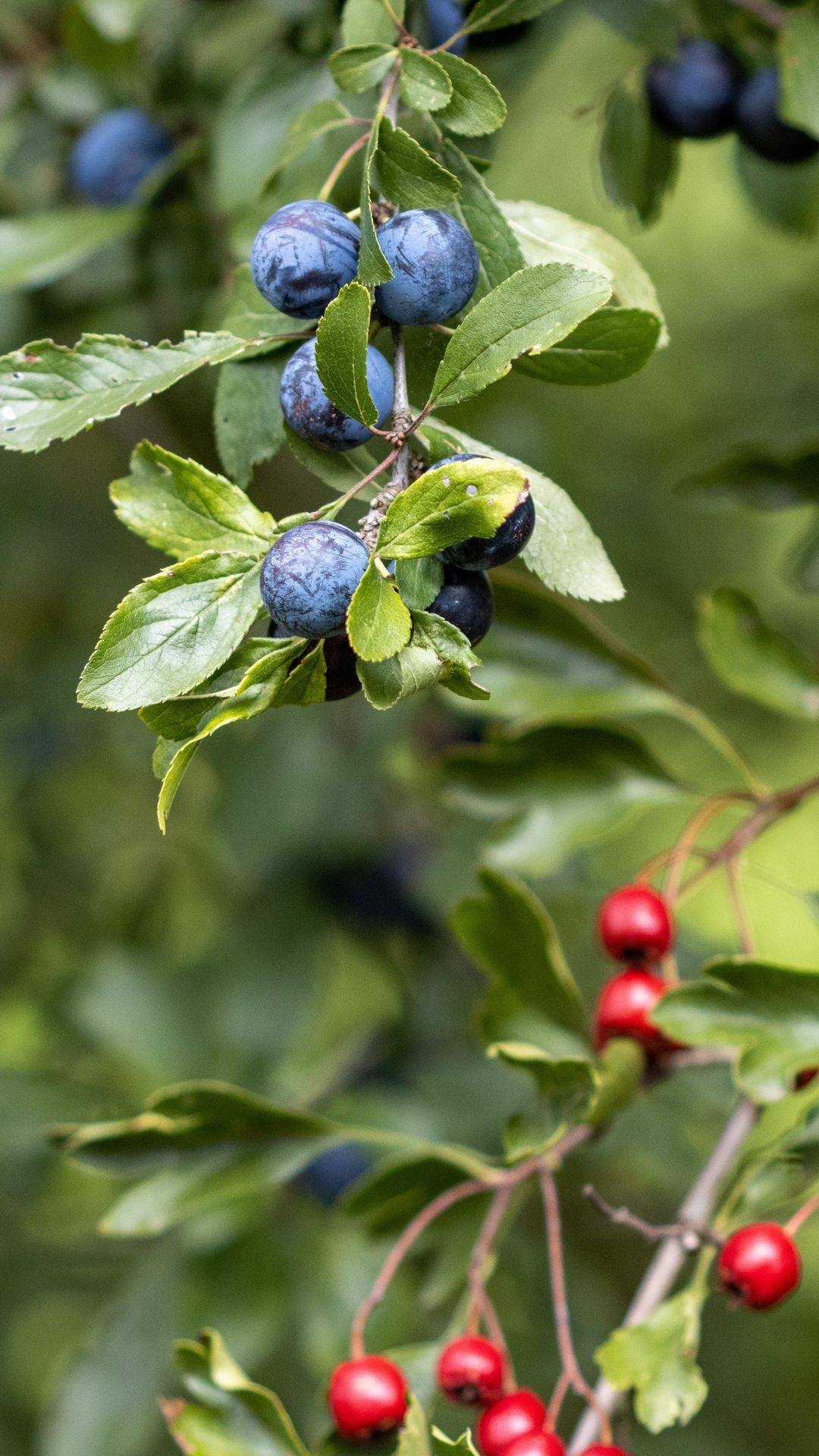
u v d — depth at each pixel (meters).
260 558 0.36
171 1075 0.64
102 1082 0.73
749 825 0.47
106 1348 0.57
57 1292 0.74
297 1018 0.65
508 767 0.48
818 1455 0.79
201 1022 0.65
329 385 0.36
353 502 0.43
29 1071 0.64
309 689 0.36
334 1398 0.42
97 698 0.35
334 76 0.39
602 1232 0.73
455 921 0.45
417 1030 0.68
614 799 0.48
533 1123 0.43
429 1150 0.44
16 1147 0.63
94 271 0.56
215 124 0.50
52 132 0.59
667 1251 0.43
